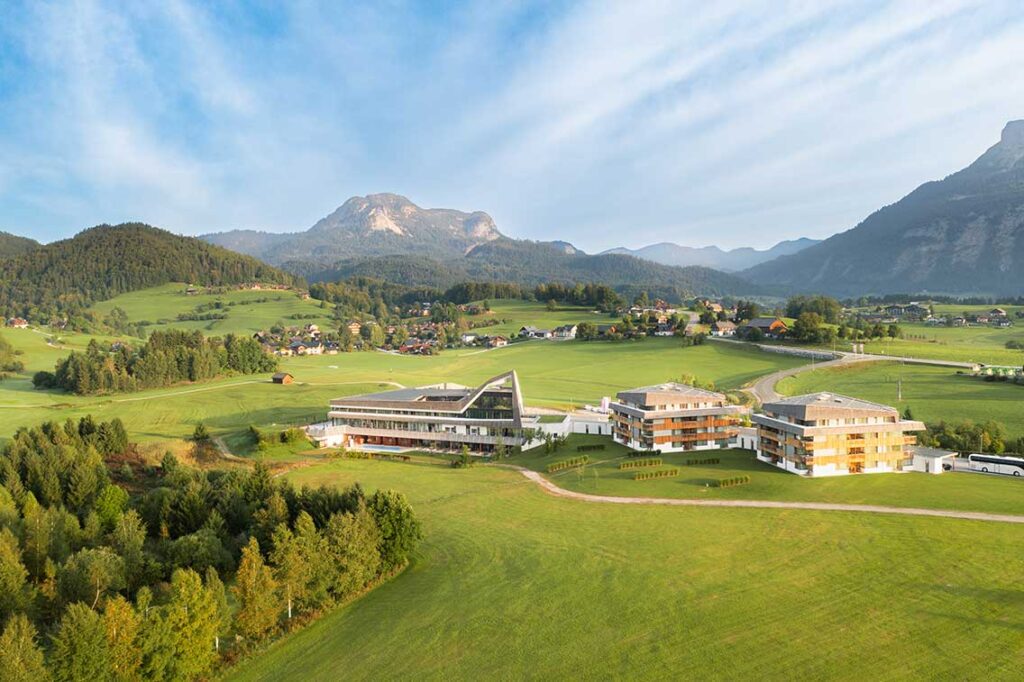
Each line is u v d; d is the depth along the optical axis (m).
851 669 49.88
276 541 64.69
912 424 107.62
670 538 79.56
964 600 59.38
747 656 52.38
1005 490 92.75
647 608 61.41
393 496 76.94
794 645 53.62
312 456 140.25
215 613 55.72
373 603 67.06
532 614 61.62
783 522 83.19
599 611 61.44
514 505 98.69
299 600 65.44
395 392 162.88
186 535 74.38
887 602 60.06
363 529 71.25
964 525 78.06
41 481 95.25
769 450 114.75
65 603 60.03
